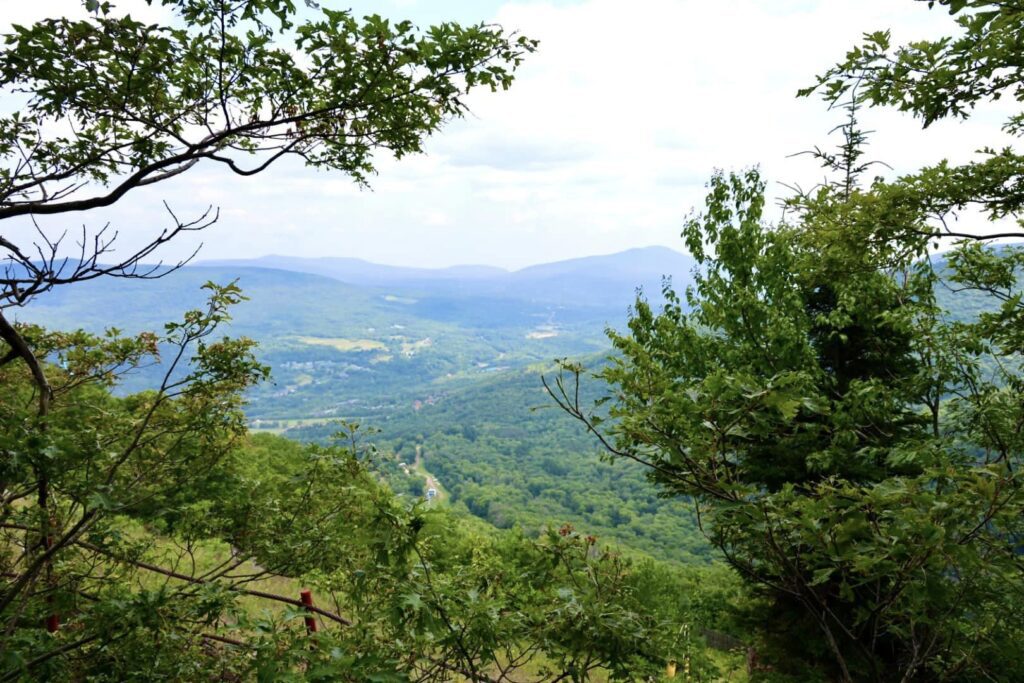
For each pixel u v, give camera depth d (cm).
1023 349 592
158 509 379
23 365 437
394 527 280
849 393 712
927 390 671
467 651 285
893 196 514
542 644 307
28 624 353
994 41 393
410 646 282
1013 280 679
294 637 284
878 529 274
